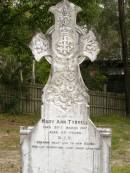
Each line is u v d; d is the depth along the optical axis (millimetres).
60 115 11031
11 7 30203
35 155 10930
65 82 11125
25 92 36156
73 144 10984
